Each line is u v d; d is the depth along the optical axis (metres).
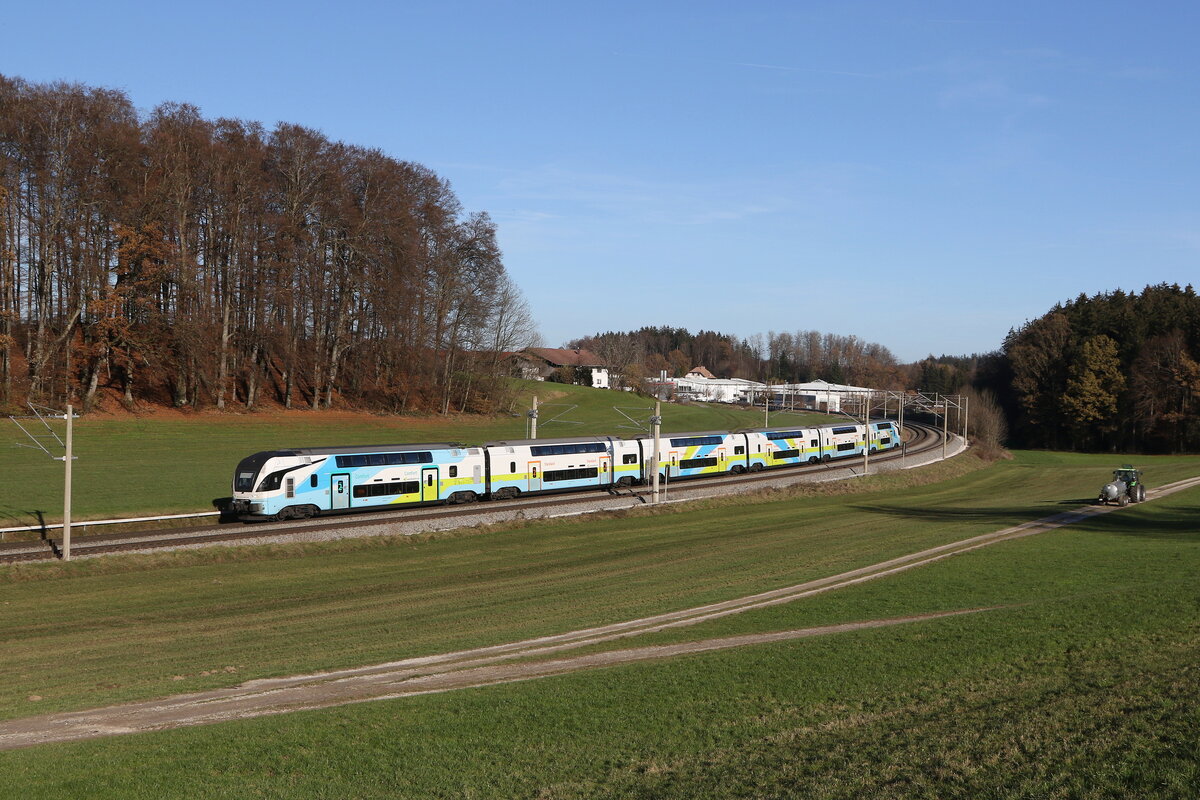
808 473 75.38
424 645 25.05
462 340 102.81
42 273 71.88
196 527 43.97
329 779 13.72
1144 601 24.34
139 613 30.81
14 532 40.50
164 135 75.69
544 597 32.75
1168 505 60.25
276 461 46.25
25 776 13.88
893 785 12.19
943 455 96.06
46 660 24.78
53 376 72.25
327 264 87.69
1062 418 132.38
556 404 125.94
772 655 20.62
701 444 71.44
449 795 13.06
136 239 71.00
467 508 51.94
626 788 13.07
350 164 90.38
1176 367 119.75
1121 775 11.68
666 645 23.73
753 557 40.66
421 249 93.94
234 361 84.25
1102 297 150.38
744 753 14.27
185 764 14.38
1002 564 35.19
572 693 18.06
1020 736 13.62
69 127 70.75
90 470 57.62
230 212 80.12
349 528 44.78
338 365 94.12
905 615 26.27
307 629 28.30
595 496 59.81
